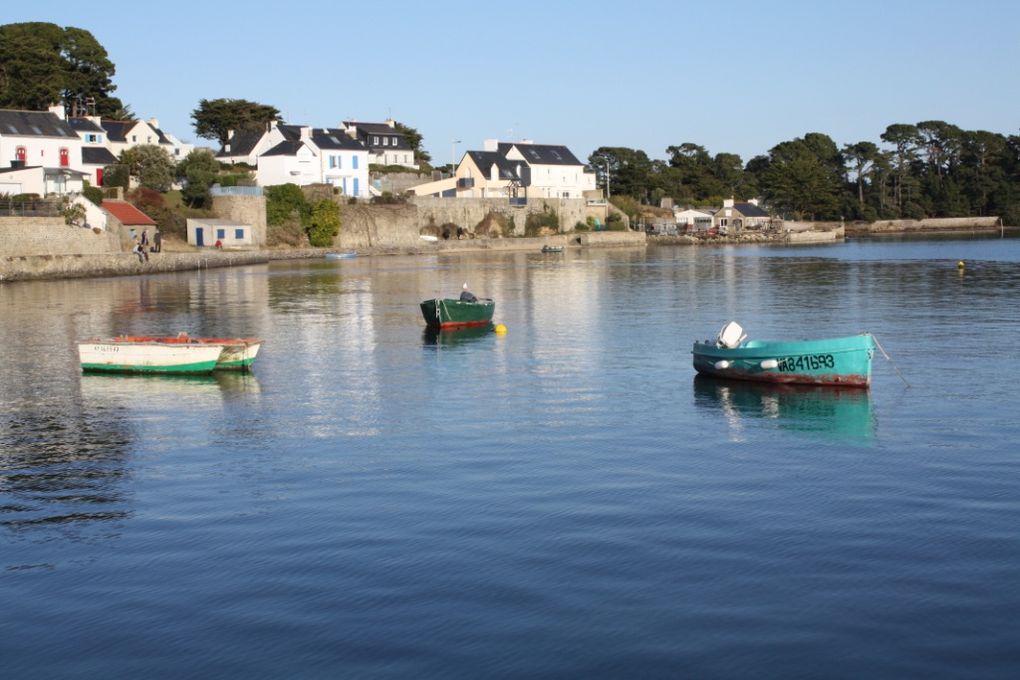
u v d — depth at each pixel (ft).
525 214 516.73
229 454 83.41
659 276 289.53
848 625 48.91
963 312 179.42
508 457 81.05
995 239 557.33
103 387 113.80
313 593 53.57
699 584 53.98
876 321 168.96
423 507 67.82
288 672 45.50
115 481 75.66
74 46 481.87
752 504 67.56
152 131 463.01
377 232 442.09
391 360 132.46
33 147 348.59
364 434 90.02
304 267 335.67
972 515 64.49
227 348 123.75
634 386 111.75
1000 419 92.43
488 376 119.65
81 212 301.84
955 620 49.19
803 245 527.81
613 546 59.77
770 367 110.73
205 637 48.91
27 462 81.56
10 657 47.42
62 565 58.29
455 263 362.33
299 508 68.03
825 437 86.69
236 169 455.63
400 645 47.70
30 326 169.99
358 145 481.46
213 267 331.77
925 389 106.73
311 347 144.97
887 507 66.49
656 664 45.62
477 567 56.80
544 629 49.06
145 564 58.18
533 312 191.93
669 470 76.54
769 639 47.67
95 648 48.11
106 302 211.41
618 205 596.70
